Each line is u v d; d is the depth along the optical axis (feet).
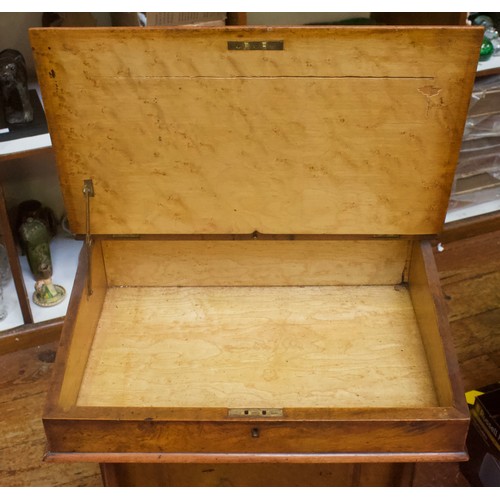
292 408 4.51
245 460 4.60
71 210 5.67
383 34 4.83
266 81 5.06
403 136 5.31
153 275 6.27
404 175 5.51
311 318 5.99
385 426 4.45
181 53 4.93
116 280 6.28
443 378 5.00
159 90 5.09
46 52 4.90
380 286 6.34
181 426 4.46
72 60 4.94
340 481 5.53
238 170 5.50
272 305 6.15
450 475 6.51
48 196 8.91
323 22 8.73
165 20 6.55
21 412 7.18
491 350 7.85
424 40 4.85
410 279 6.20
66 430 4.49
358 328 5.89
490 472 6.11
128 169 5.46
